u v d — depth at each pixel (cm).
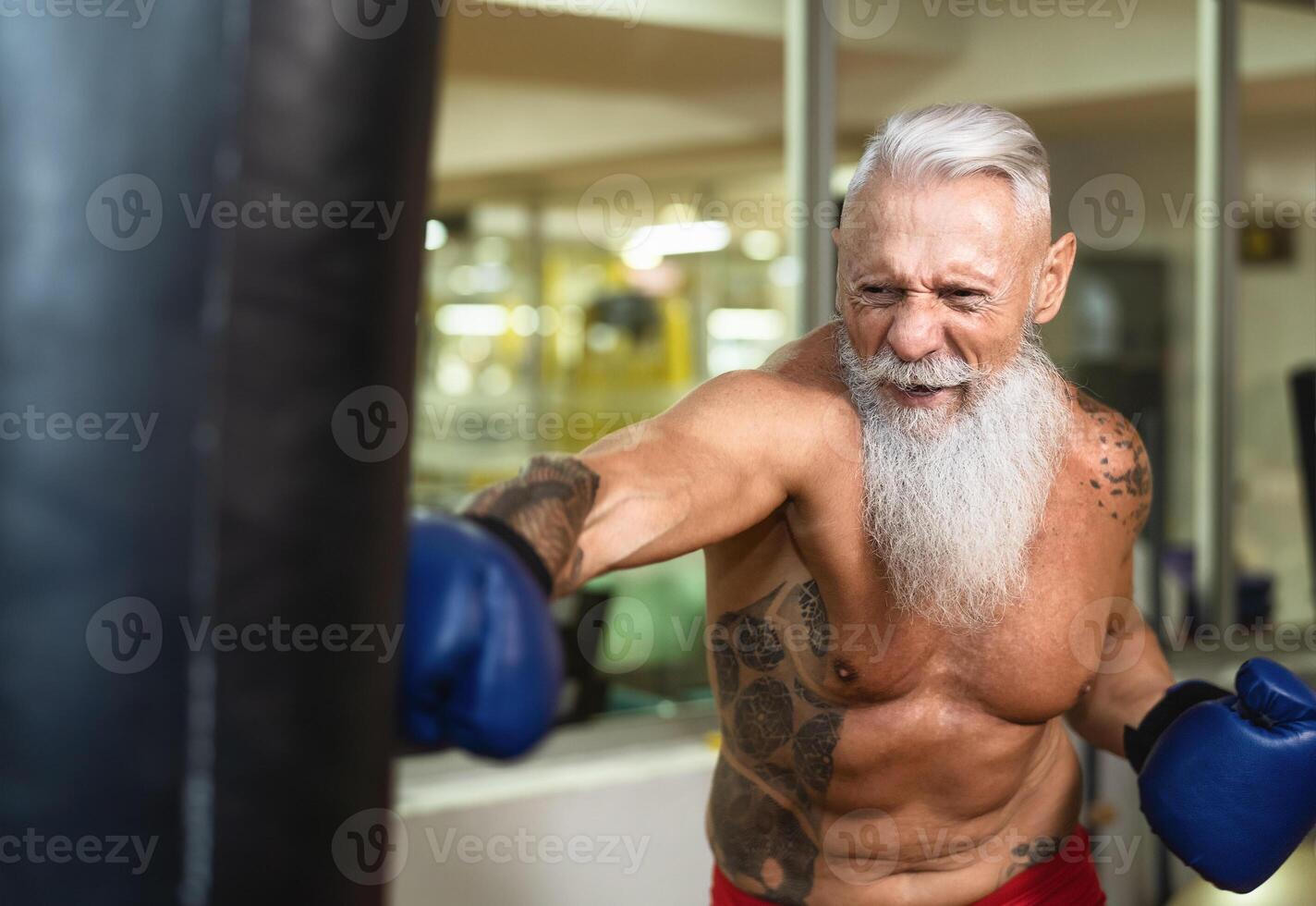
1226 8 366
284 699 60
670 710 292
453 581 73
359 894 66
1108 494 137
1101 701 159
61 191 56
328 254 60
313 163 59
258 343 58
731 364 319
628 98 320
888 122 121
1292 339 416
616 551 97
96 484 57
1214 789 138
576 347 310
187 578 57
